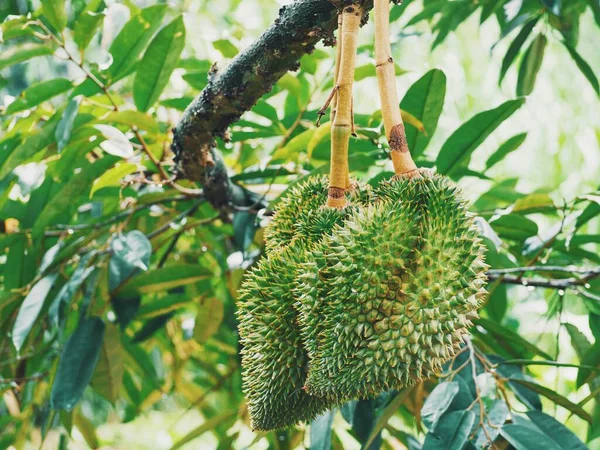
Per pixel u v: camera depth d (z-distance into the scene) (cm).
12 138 158
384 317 100
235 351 192
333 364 101
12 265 165
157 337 206
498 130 250
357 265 101
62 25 146
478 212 156
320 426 135
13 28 143
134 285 158
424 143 145
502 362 131
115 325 163
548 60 248
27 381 169
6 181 158
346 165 110
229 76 126
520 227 157
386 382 100
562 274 159
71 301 150
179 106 162
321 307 103
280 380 107
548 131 246
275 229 118
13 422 198
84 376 145
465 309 102
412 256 102
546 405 225
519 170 250
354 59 108
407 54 249
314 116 165
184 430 355
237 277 170
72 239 160
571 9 167
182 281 160
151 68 147
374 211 104
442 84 137
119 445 345
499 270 148
